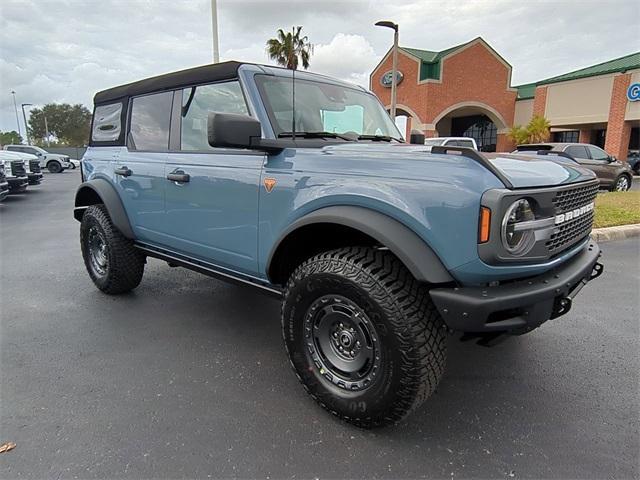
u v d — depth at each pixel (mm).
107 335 3383
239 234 2768
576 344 3246
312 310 2348
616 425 2309
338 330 2307
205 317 3750
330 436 2213
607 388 2660
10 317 3734
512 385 2695
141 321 3656
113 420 2326
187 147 3207
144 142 3648
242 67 2807
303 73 3145
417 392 2031
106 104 4230
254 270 2758
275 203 2504
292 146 2533
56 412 2393
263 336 3381
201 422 2316
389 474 1967
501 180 1877
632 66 21953
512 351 3139
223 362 2969
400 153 2172
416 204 1968
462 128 34562
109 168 3992
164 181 3305
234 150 2809
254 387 2662
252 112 2689
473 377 2787
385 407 2107
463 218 1856
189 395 2570
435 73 27359
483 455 2086
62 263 5617
